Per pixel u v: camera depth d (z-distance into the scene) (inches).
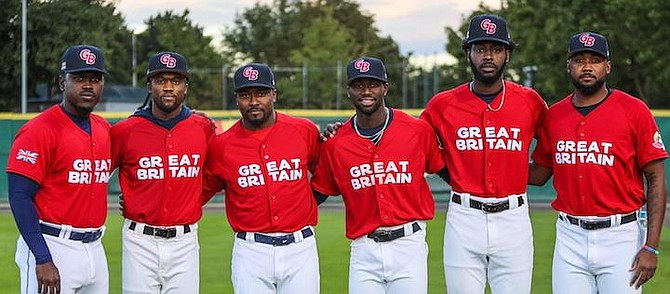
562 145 224.4
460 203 231.6
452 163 233.6
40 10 1322.6
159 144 228.5
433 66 3193.9
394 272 226.7
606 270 220.2
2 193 692.7
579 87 221.1
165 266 229.3
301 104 2785.4
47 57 1327.5
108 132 226.4
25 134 212.5
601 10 1251.2
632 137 219.3
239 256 230.1
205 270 378.6
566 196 224.8
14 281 357.4
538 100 234.5
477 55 227.8
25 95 1134.4
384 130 227.8
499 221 228.5
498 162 228.5
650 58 1223.5
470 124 230.1
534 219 553.6
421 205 230.4
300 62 2844.5
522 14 1381.6
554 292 229.9
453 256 232.8
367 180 227.5
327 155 233.3
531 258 233.8
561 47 1273.4
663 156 219.1
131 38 2541.8
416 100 3206.2
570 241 225.0
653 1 1186.0
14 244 461.7
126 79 2581.2
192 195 231.0
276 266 225.8
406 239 227.1
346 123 234.1
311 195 232.7
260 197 225.8
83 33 1362.0
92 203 218.4
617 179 218.7
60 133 213.8
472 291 232.7
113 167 230.5
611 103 221.5
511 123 229.1
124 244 231.8
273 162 226.1
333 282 351.9
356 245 231.3
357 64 223.5
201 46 2869.1
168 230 228.1
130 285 229.8
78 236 216.7
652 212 219.0
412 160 227.9
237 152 228.1
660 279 349.7
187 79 233.6
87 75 215.2
